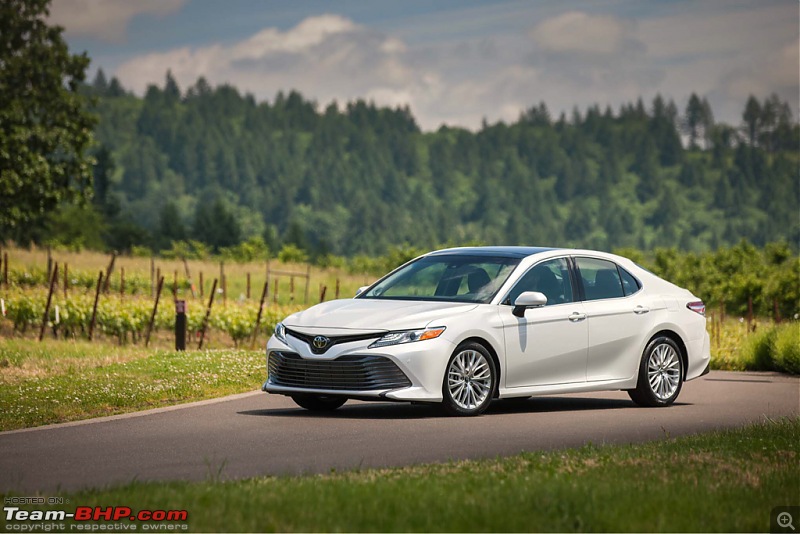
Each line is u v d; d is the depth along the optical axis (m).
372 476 20.48
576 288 35.09
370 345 30.91
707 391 41.72
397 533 15.88
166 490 18.70
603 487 18.69
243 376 40.97
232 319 68.50
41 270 94.44
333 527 16.09
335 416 32.25
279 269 144.38
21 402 33.88
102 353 52.06
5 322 66.94
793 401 38.22
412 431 29.02
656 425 31.19
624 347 35.66
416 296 33.94
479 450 25.89
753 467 21.23
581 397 39.41
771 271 133.75
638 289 36.78
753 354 53.59
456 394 31.95
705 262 142.62
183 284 98.75
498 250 35.56
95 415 32.84
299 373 31.81
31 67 134.38
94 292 78.06
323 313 32.78
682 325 37.34
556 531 16.09
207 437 28.00
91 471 23.22
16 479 22.30
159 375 40.38
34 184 123.31
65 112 133.75
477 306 32.69
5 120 126.81
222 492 18.34
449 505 17.20
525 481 19.31
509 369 32.84
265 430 29.19
